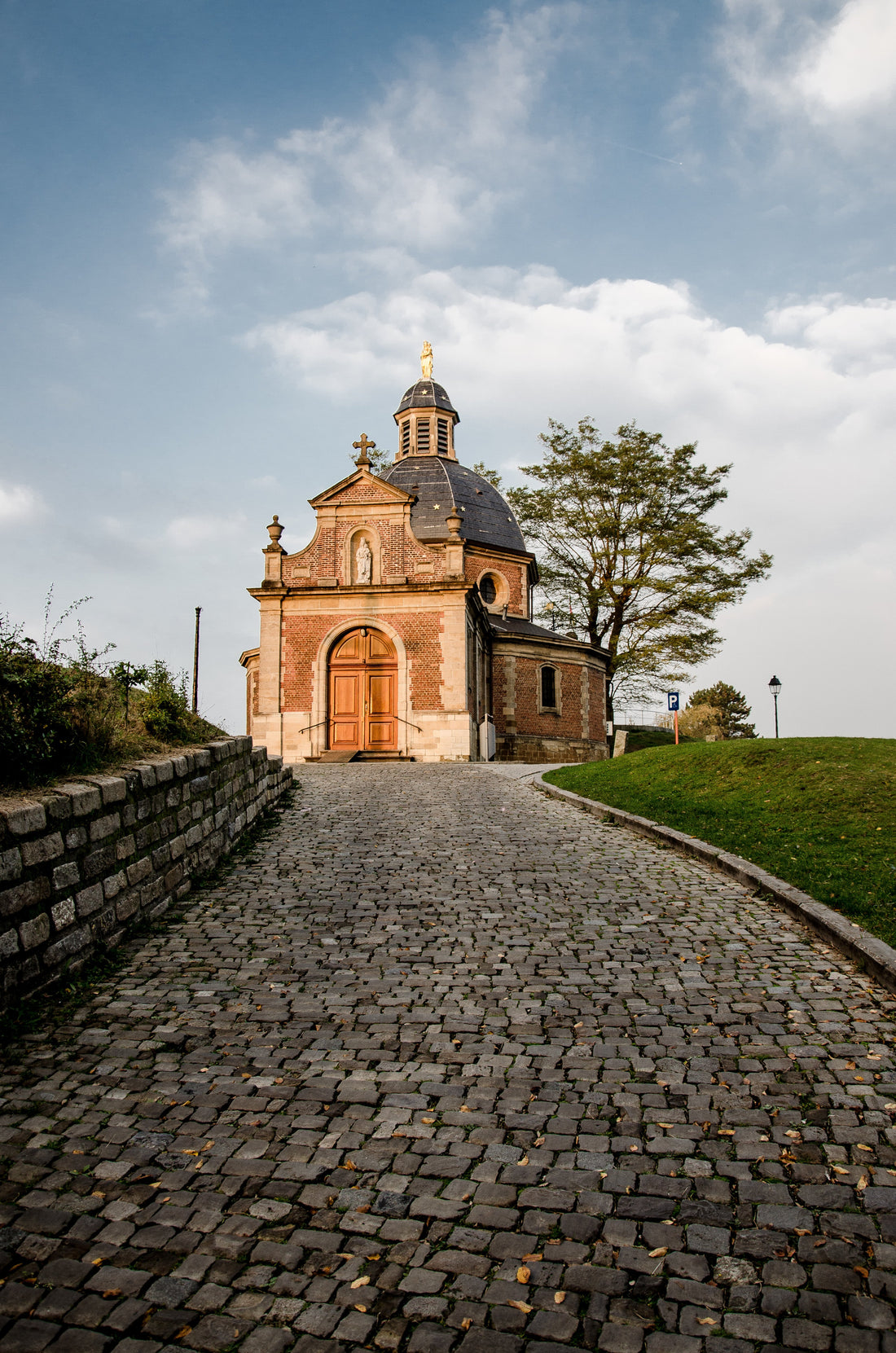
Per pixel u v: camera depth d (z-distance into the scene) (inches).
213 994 245.1
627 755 725.3
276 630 1050.1
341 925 309.6
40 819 244.4
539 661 1396.4
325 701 1034.1
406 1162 161.5
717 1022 221.1
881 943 260.1
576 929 300.0
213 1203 148.9
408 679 1023.0
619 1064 199.8
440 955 275.3
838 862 355.6
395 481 1423.5
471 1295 128.3
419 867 391.9
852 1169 157.1
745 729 3093.0
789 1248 137.0
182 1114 178.1
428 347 1583.4
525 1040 213.3
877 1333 120.4
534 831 473.7
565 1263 134.6
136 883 306.5
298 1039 215.5
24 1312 124.0
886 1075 191.2
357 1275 132.3
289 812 533.0
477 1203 149.4
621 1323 123.1
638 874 375.2
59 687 313.7
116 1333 121.1
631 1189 152.7
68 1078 192.7
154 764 332.5
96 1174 156.6
